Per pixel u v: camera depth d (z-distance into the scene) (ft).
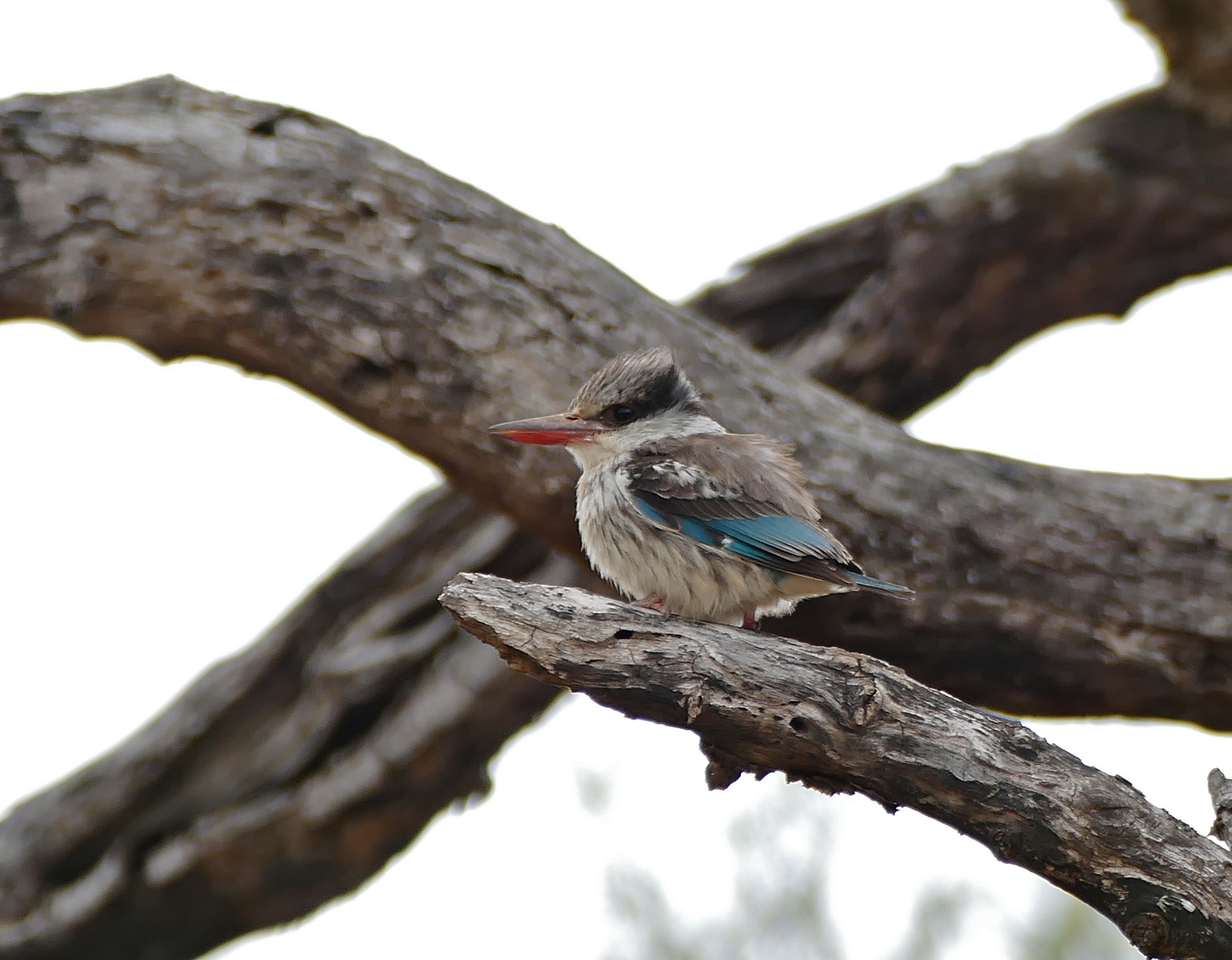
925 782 25.14
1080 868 24.80
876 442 37.47
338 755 47.70
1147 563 36.19
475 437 37.19
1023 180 48.39
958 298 49.78
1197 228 49.06
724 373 37.86
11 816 48.26
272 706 47.80
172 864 46.96
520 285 37.24
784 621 37.14
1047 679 37.14
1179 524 36.42
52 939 47.75
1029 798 24.77
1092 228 49.01
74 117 37.40
